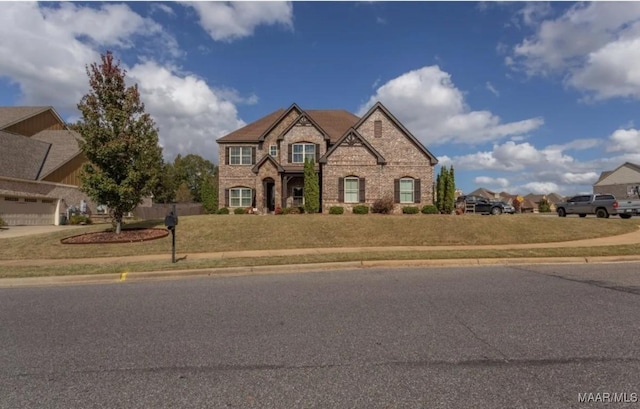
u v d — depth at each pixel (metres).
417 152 26.34
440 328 5.35
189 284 8.77
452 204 26.06
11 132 36.28
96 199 15.72
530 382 3.77
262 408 3.35
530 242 15.89
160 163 16.97
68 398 3.55
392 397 3.50
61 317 6.12
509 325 5.45
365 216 20.53
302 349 4.65
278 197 28.34
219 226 17.77
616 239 16.23
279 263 10.70
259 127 33.53
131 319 5.95
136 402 3.47
